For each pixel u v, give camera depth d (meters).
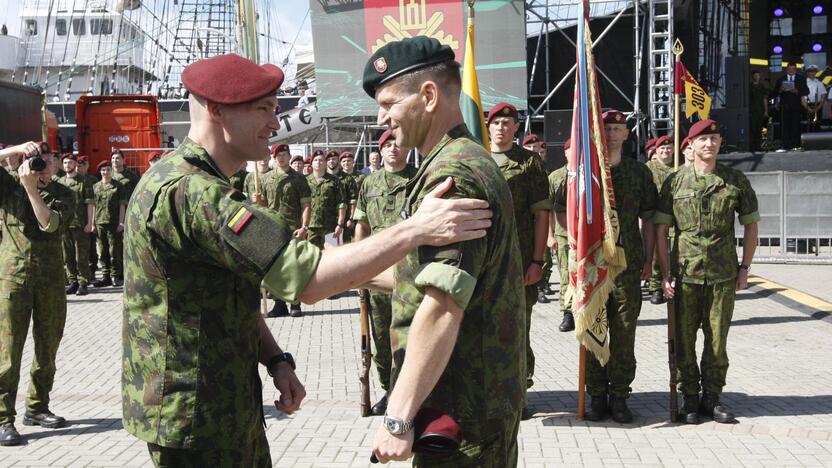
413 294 2.60
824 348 8.23
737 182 5.77
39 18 32.59
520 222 6.00
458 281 2.34
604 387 5.99
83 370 7.89
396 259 2.36
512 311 2.61
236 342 2.59
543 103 16.52
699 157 5.81
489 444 2.57
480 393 2.54
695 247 5.75
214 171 2.58
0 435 5.53
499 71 15.52
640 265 5.92
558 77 17.64
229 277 2.55
